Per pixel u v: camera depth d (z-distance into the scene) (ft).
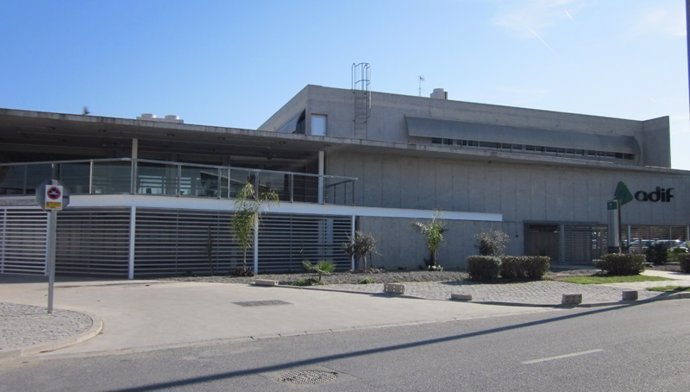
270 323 39.11
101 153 97.66
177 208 70.85
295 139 84.48
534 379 23.38
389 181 98.68
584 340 32.45
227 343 32.58
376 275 72.02
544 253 109.91
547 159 107.24
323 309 45.88
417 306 48.70
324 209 81.61
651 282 71.26
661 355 27.96
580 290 61.77
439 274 74.69
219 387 22.54
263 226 77.92
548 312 47.29
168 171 71.15
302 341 33.19
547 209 111.86
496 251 87.35
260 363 27.02
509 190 108.58
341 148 92.38
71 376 24.44
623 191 98.78
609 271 80.74
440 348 30.50
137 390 22.12
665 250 107.65
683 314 44.37
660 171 123.75
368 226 85.92
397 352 29.48
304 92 115.55
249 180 76.48
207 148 93.20
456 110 126.00
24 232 70.64
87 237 69.72
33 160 95.71
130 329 36.19
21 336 31.83
